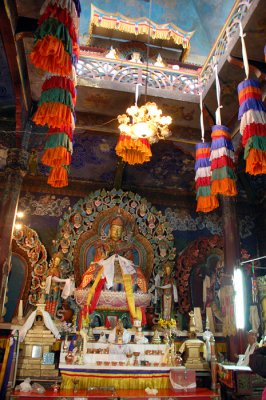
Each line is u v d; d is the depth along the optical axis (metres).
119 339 9.03
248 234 13.27
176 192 13.46
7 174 9.38
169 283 11.51
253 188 13.34
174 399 7.78
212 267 12.21
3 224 8.86
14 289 10.80
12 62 8.09
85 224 11.92
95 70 9.98
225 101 10.14
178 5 13.25
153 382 8.45
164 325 10.23
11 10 7.26
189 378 8.45
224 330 9.76
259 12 7.41
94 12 12.48
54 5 5.87
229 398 8.29
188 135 11.41
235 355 9.14
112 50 11.22
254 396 7.97
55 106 6.48
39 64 5.81
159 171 13.01
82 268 11.43
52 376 8.33
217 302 11.72
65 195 12.52
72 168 12.62
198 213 13.31
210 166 9.19
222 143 8.29
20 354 8.58
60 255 11.20
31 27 7.78
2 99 9.58
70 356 8.40
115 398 7.55
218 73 9.15
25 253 11.16
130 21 12.70
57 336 8.90
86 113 10.98
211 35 12.88
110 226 11.83
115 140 11.91
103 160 12.55
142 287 10.86
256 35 7.95
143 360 8.78
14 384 7.86
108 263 10.78
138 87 9.84
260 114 6.87
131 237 11.98
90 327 9.78
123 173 12.90
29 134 10.08
